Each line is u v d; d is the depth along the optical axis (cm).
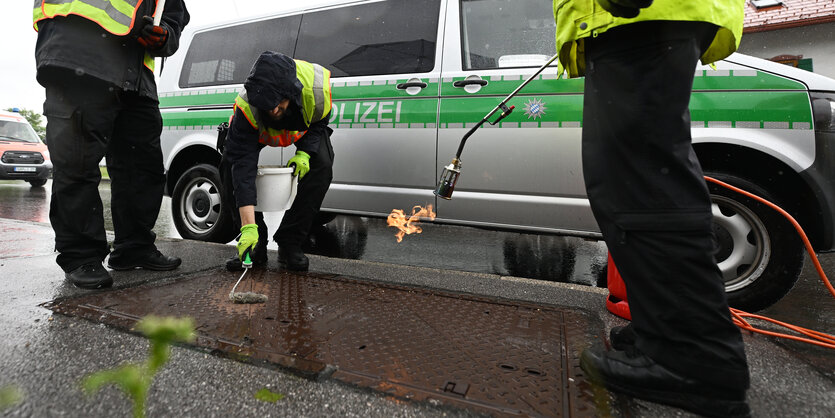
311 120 224
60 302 166
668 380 105
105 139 199
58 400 100
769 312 217
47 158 1024
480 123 191
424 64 272
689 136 107
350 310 169
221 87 329
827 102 191
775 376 127
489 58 257
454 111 258
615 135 110
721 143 207
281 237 236
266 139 221
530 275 300
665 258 105
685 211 103
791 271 195
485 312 172
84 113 189
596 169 116
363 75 289
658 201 105
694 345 103
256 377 113
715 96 208
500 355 132
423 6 281
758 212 199
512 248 395
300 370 117
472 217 260
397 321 159
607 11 100
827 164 189
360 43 296
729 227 206
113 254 222
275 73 186
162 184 230
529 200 244
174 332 37
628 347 122
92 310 158
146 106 218
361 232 462
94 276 187
